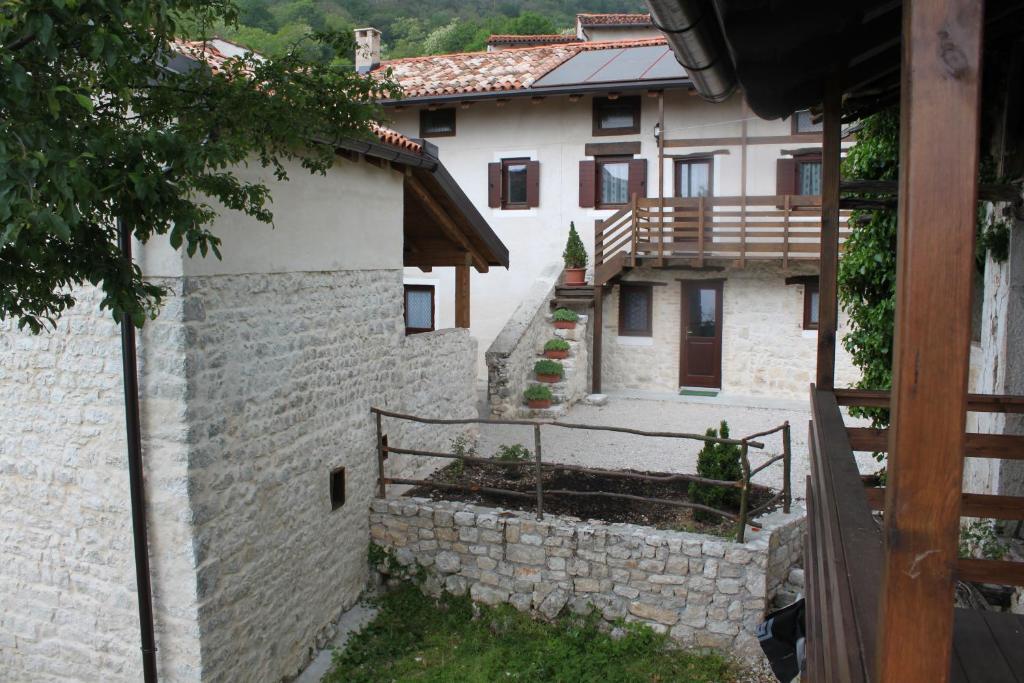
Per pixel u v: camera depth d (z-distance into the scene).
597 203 14.12
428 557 7.36
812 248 11.88
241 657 5.68
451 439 9.53
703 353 13.56
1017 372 4.68
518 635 6.77
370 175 7.32
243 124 4.23
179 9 4.09
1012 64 4.57
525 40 20.78
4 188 2.59
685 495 7.67
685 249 12.34
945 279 1.19
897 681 1.25
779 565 6.72
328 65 4.57
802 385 12.93
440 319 15.05
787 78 3.98
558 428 11.09
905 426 1.22
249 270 5.68
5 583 5.90
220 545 5.43
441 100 13.78
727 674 6.16
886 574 1.25
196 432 5.17
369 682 6.20
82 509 5.53
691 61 3.88
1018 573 2.98
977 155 1.17
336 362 6.90
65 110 3.08
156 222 3.32
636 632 6.61
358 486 7.31
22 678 5.95
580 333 12.95
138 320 3.42
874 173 6.72
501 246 10.10
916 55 1.20
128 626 5.48
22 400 5.64
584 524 6.88
